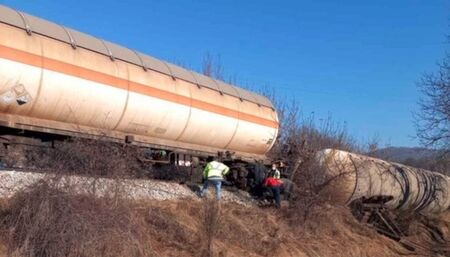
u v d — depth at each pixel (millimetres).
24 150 13938
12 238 10305
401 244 22203
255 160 22125
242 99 21422
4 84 12758
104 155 12078
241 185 21094
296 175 20266
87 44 15094
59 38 14258
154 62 17578
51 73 13688
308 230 18281
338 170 20812
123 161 12516
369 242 20172
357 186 21750
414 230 25062
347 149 27891
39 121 13938
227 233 14492
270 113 22938
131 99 15984
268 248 14969
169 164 18391
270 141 22812
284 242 15938
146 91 16516
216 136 19938
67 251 10242
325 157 20672
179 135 18344
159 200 14648
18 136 13820
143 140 16969
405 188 25109
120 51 16312
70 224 10414
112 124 15734
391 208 25203
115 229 10984
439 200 28500
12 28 13133
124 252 11000
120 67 15859
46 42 13805
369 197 22906
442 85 27531
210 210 13914
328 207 19984
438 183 28141
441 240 25625
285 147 22969
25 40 13273
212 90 19812
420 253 21625
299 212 18453
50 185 10773
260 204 18766
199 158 19641
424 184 26688
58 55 13977
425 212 28281
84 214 10625
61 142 14109
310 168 20203
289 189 19344
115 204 11391
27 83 13195
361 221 22281
